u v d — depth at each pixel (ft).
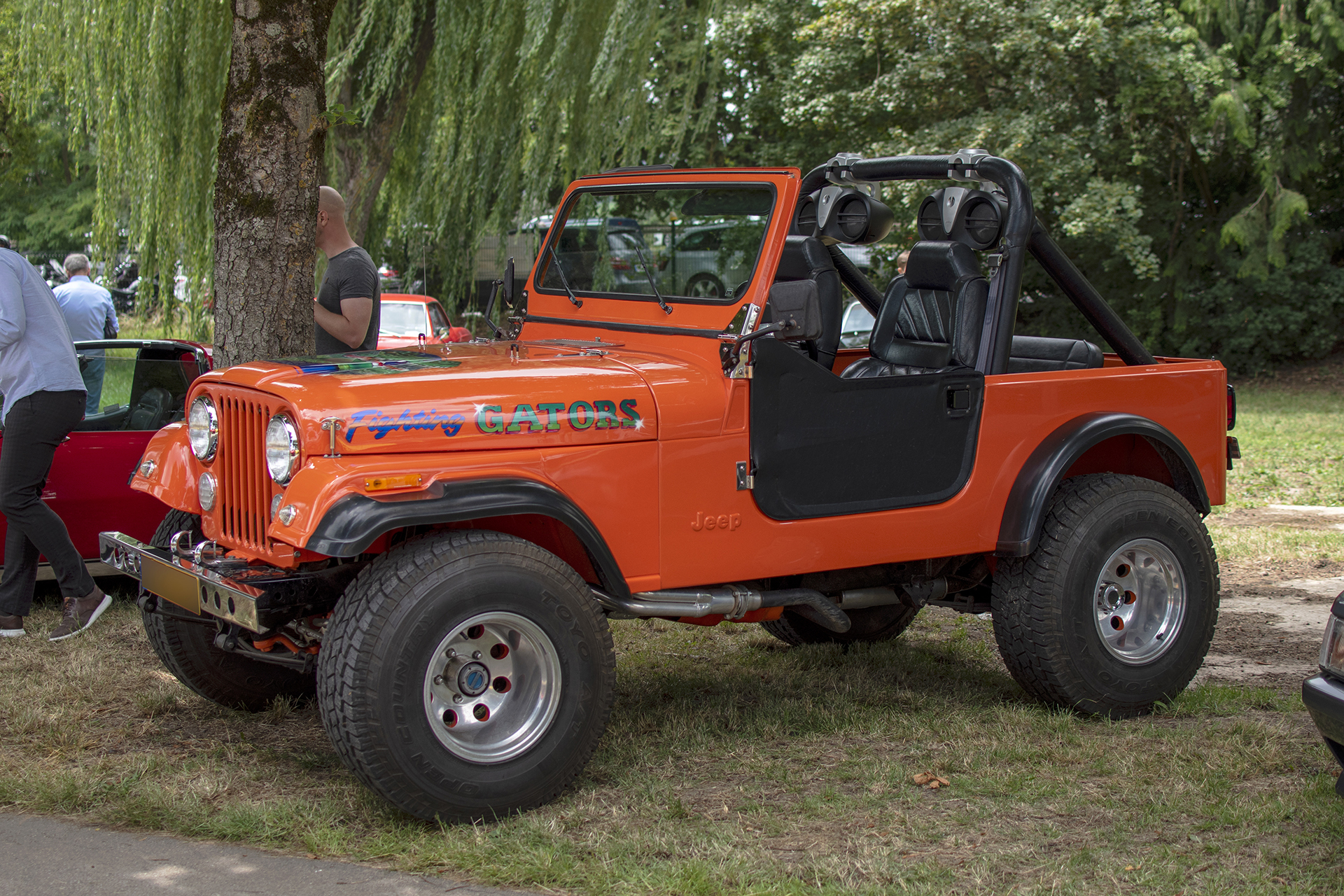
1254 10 60.70
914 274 16.40
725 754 14.06
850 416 14.12
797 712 15.49
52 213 79.41
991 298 15.39
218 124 35.17
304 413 11.66
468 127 39.60
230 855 11.23
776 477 13.71
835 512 14.08
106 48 35.04
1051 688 15.28
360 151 41.19
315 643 13.34
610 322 15.21
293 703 15.80
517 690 12.34
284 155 18.38
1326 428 47.80
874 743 14.46
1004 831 11.80
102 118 35.88
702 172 14.58
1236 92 58.65
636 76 40.42
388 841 11.44
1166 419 16.49
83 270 28.89
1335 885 10.54
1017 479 15.28
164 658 14.99
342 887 10.59
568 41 38.09
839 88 58.03
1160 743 14.33
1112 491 15.49
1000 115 54.75
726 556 13.44
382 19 37.88
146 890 10.48
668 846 11.37
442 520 11.44
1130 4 54.54
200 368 20.62
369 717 11.27
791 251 15.20
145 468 14.74
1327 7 57.77
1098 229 54.85
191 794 12.48
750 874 10.70
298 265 18.62
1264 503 32.45
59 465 19.35
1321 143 63.00
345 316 18.83
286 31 18.28
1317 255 64.95
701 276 14.19
